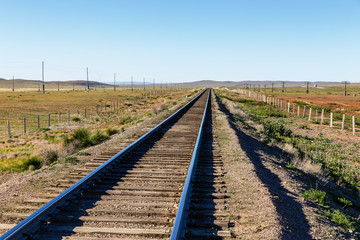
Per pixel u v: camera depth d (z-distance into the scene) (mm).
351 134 24328
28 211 5715
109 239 4547
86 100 71500
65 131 23594
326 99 80438
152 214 5422
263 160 11078
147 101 65188
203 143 12461
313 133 24625
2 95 93750
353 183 12492
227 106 39781
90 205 5844
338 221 6207
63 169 8734
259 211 5750
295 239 4906
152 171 8148
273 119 33188
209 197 6438
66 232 4777
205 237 4762
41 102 63812
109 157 10000
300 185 8672
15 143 18984
